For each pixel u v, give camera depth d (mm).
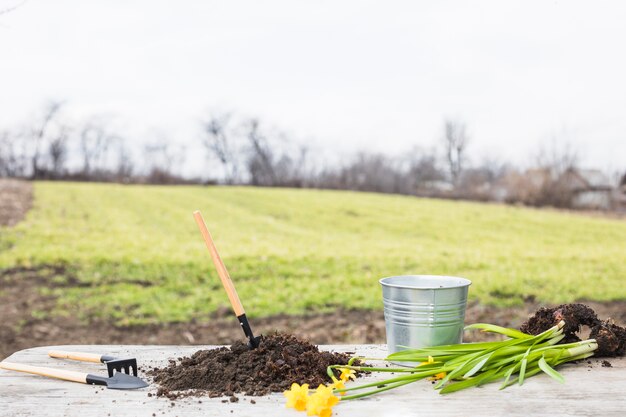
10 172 22422
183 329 6715
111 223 14383
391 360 1848
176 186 23812
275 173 24188
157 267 9586
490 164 20469
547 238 13758
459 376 1737
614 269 10055
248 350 1952
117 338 6430
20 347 6094
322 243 12578
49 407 1588
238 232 13938
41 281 8906
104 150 23531
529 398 1639
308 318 7043
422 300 1866
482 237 13891
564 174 18859
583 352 1975
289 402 1559
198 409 1566
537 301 7812
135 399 1654
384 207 18391
